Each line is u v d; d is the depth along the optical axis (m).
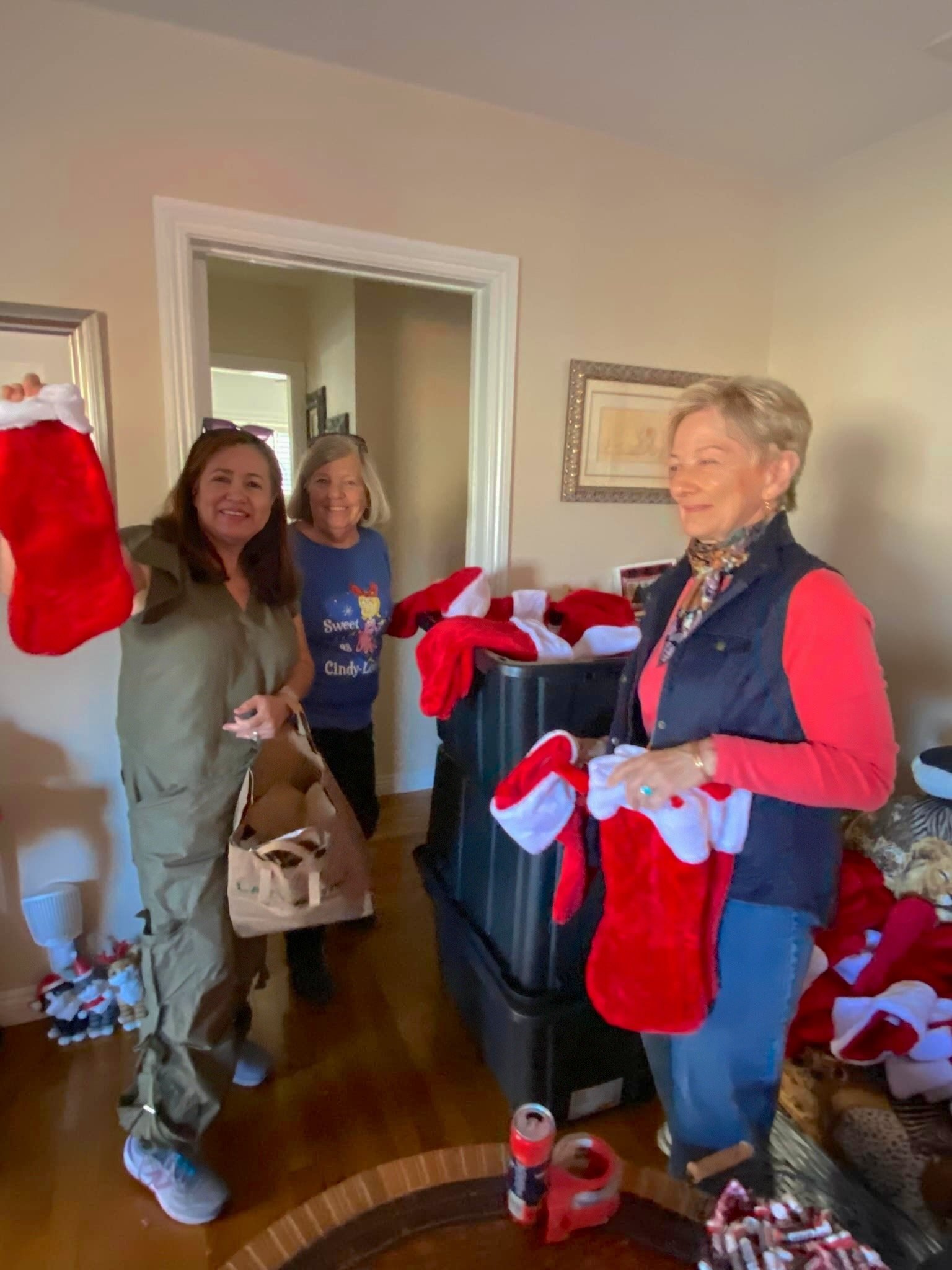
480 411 2.13
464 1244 0.85
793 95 1.82
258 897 1.26
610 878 1.11
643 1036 1.26
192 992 1.30
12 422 1.04
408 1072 1.68
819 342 2.26
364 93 1.77
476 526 2.20
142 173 1.62
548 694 1.38
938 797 1.65
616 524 2.30
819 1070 1.41
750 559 1.01
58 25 1.51
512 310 2.02
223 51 1.64
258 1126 1.53
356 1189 0.91
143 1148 1.35
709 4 1.47
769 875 1.02
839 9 1.48
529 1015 1.42
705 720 1.03
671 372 2.27
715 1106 1.11
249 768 1.25
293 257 1.81
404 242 1.87
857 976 1.52
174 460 1.73
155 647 1.28
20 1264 1.25
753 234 2.32
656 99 1.86
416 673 3.04
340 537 1.88
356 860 1.38
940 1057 1.33
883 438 2.08
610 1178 0.89
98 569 1.12
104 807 1.81
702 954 1.05
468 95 1.87
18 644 1.09
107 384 1.66
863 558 2.16
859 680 0.92
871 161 2.06
